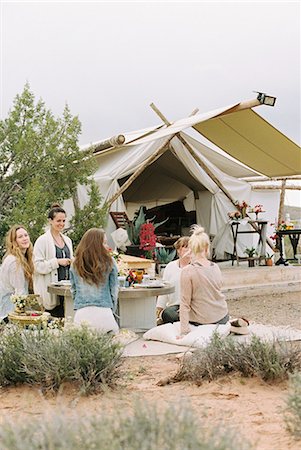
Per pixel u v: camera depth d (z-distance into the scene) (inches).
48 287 314.5
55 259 322.3
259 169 613.6
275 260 639.1
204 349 219.1
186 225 658.2
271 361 207.2
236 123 507.2
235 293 521.7
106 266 274.4
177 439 107.0
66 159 445.7
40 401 182.7
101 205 519.8
